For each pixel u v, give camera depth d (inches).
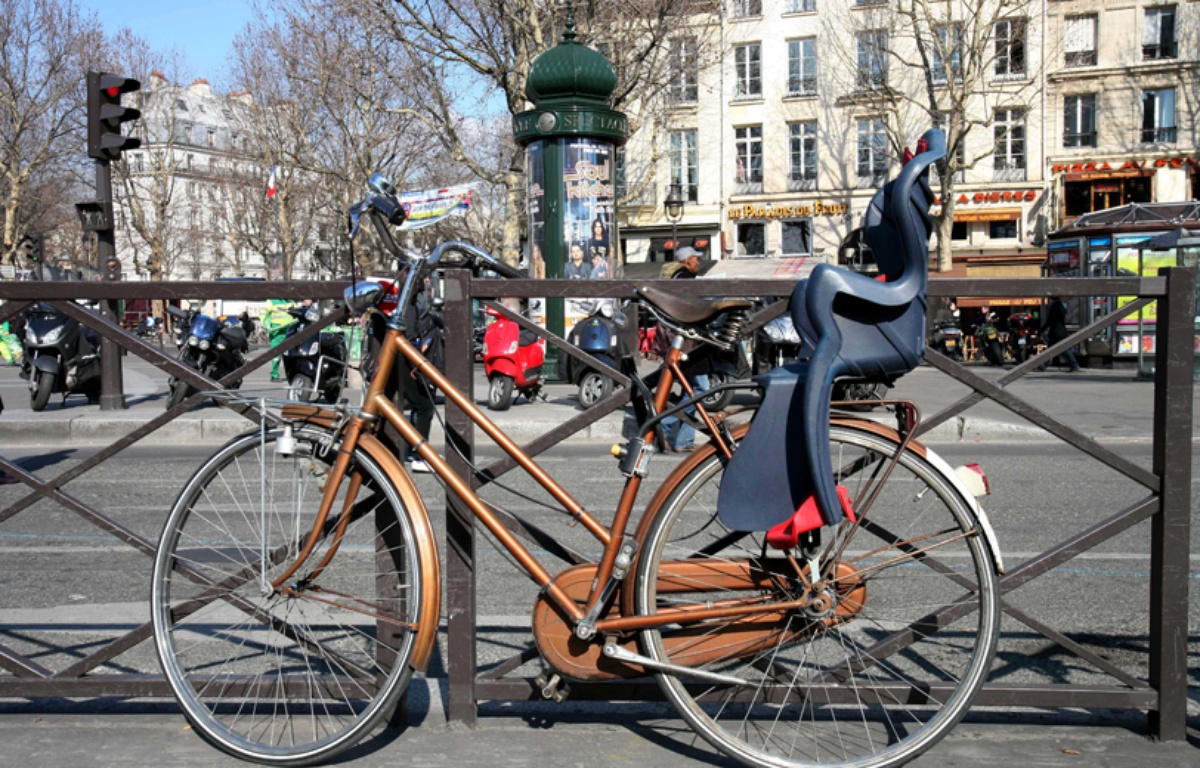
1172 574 109.0
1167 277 107.8
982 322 1066.1
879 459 105.5
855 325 99.9
